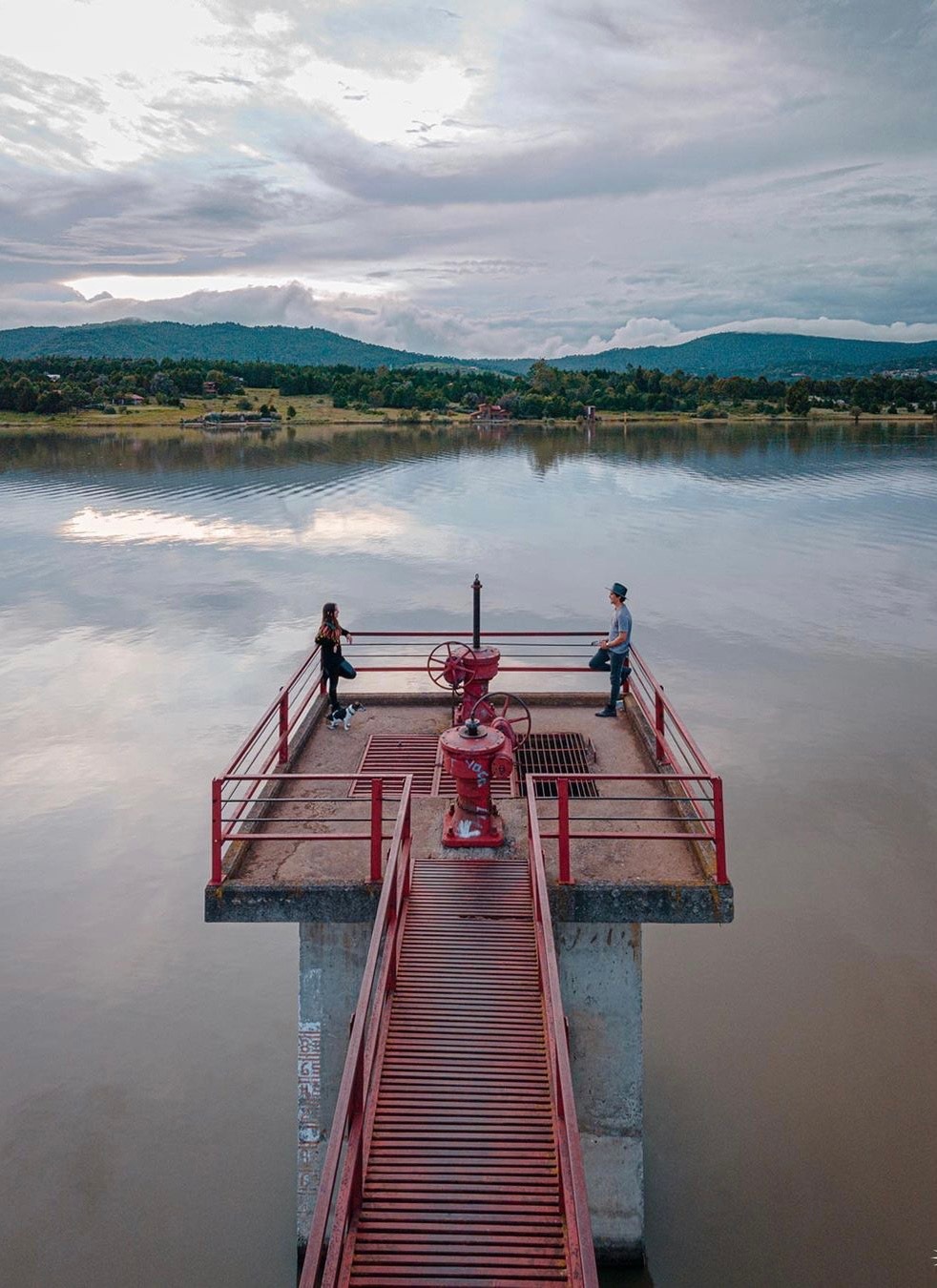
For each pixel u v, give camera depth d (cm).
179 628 3541
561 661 3169
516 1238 593
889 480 8456
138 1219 1046
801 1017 1362
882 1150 1130
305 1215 954
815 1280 962
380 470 9806
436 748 1258
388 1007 768
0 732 2458
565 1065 588
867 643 3319
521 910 883
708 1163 1116
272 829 1016
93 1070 1266
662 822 1028
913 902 1636
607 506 7194
